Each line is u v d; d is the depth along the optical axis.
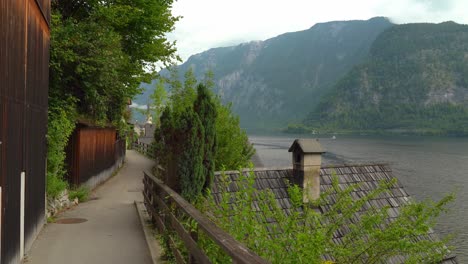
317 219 5.59
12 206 5.48
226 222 5.44
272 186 10.17
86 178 16.14
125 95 18.28
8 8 5.12
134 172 25.77
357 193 10.80
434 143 152.25
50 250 7.06
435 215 6.36
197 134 7.55
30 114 6.66
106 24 14.99
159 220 7.88
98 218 10.34
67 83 12.94
